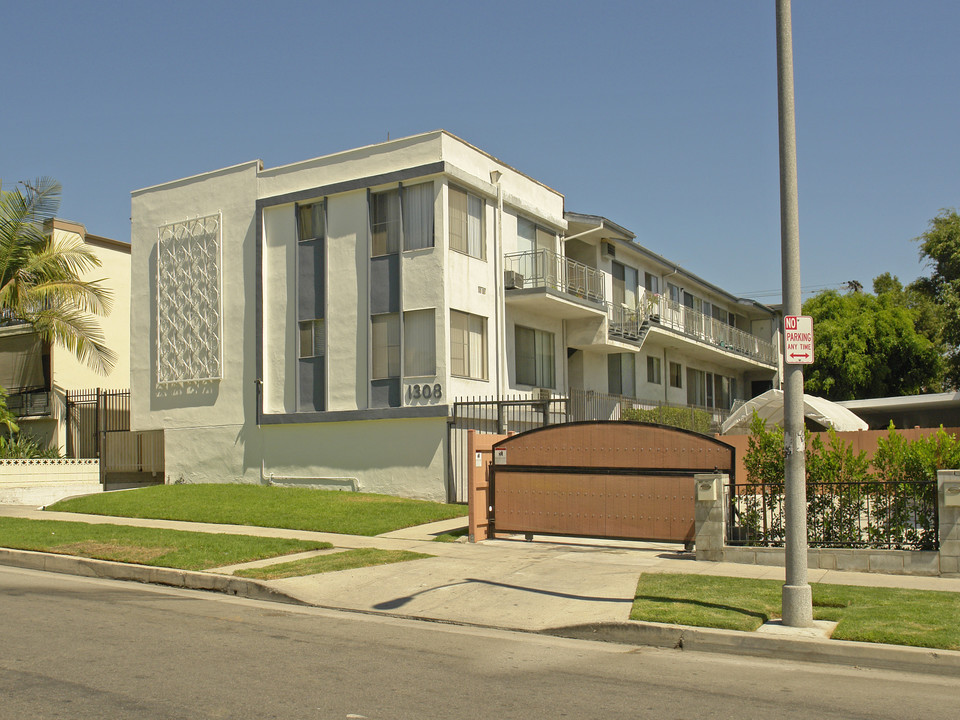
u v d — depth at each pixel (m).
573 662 8.26
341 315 23.47
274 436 24.23
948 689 7.38
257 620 10.06
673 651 8.85
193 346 25.77
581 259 30.70
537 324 26.75
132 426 26.83
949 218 40.38
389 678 7.41
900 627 8.79
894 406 34.81
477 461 15.59
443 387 21.86
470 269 23.33
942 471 11.99
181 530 16.84
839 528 12.94
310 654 8.28
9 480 23.97
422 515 18.52
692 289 40.38
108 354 28.67
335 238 23.77
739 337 42.28
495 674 7.68
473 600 10.97
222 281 25.42
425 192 22.64
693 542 14.01
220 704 6.46
